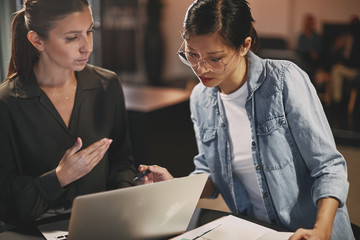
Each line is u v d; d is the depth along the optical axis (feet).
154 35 23.03
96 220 3.74
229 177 5.17
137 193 3.78
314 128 4.53
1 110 4.84
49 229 4.56
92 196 3.58
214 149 5.27
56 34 4.53
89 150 4.41
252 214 5.33
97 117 5.36
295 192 4.84
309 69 21.13
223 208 10.30
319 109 4.69
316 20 22.03
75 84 5.26
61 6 4.46
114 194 3.67
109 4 20.59
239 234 4.36
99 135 5.36
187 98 11.68
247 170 5.07
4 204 4.82
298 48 21.62
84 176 5.23
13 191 4.69
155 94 12.12
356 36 19.75
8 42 7.06
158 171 4.80
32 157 5.06
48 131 5.03
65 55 4.62
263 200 4.94
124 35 21.53
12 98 4.90
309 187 4.90
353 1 21.04
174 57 24.29
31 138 4.99
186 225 4.40
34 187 4.64
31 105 4.95
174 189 4.00
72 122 5.16
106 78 5.51
